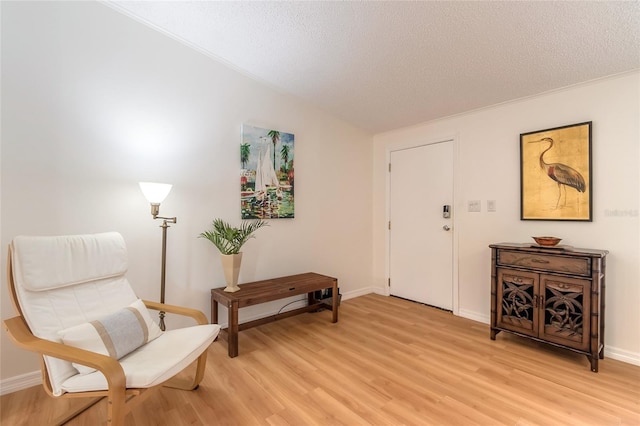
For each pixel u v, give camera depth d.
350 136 3.86
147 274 2.43
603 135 2.32
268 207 3.10
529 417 1.63
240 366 2.18
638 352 2.18
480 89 2.66
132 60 2.33
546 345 2.50
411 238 3.70
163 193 2.21
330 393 1.86
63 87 2.05
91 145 2.17
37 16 1.95
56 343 1.39
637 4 1.62
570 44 1.99
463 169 3.18
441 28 2.00
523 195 2.72
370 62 2.51
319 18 2.09
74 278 1.71
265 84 3.07
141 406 1.74
